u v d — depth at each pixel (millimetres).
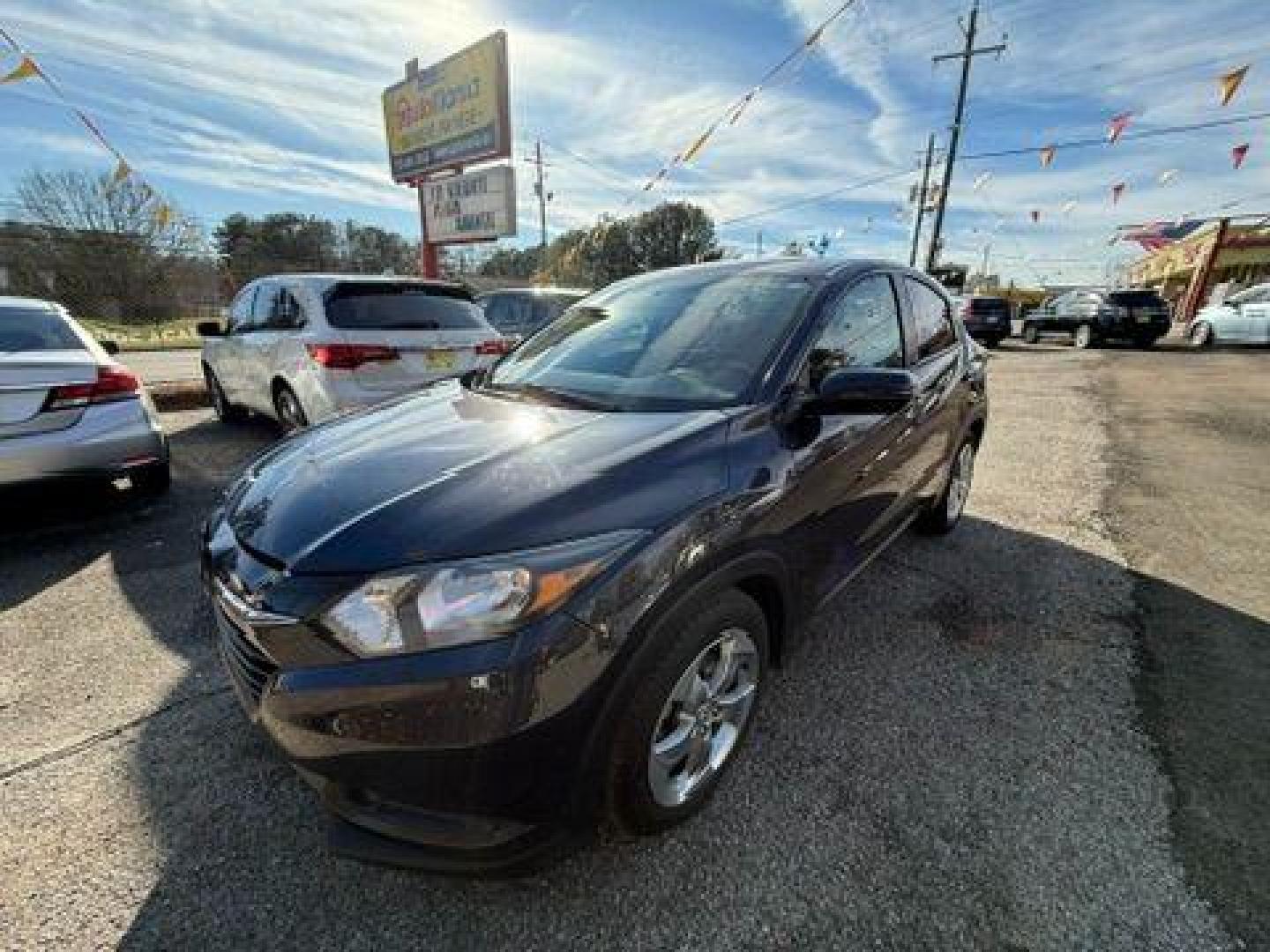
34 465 3727
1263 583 3502
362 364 5184
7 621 3096
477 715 1466
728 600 1896
